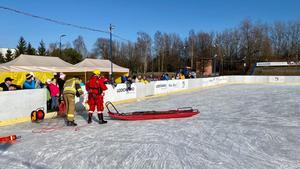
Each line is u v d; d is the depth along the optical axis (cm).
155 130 792
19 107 974
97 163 512
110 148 602
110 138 695
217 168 484
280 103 1469
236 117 1037
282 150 601
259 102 1534
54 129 823
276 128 820
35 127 859
